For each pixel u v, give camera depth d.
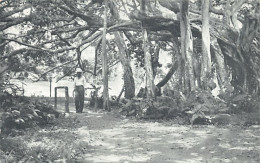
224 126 10.80
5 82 11.23
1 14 18.70
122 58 21.20
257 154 6.93
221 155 6.96
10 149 6.51
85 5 21.14
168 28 17.56
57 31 20.77
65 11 20.67
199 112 11.47
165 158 6.75
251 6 23.22
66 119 12.14
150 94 15.16
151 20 16.89
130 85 20.78
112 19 20.11
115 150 7.47
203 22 15.45
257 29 17.27
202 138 8.78
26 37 21.48
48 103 12.13
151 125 11.43
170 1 17.45
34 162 5.87
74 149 7.13
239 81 17.98
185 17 15.59
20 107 9.95
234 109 13.23
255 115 11.83
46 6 18.41
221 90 14.59
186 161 6.51
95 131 10.05
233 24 18.70
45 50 20.98
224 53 18.27
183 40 15.77
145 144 8.12
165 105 13.38
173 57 27.00
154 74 24.14
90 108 19.59
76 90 16.14
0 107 9.64
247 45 17.41
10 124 9.31
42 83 34.84
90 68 30.38
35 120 10.49
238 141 8.31
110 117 13.87
